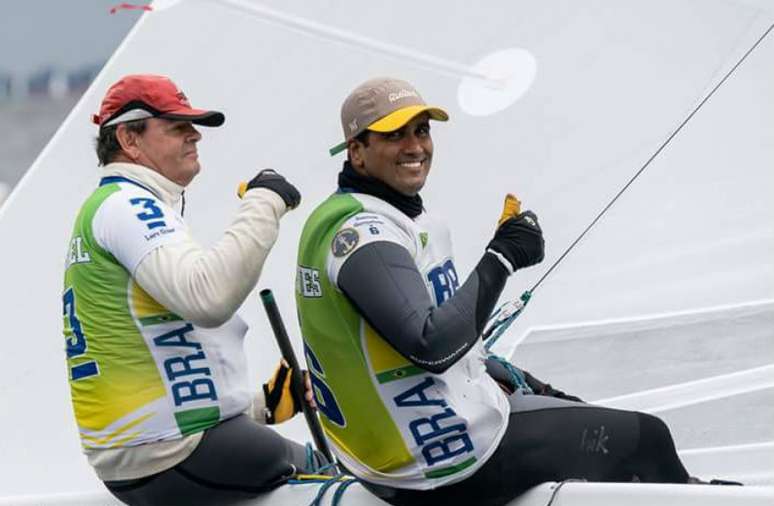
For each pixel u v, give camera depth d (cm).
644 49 1264
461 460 949
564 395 1090
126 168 1074
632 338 1214
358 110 973
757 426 1148
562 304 1245
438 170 1327
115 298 1046
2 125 5450
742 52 1227
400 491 975
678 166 1235
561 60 1296
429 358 922
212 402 1047
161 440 1039
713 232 1212
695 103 1237
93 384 1052
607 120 1264
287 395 1148
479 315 923
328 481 1035
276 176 1037
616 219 1244
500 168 1299
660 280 1219
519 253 928
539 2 1312
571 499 921
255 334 1336
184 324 1047
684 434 1174
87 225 1057
